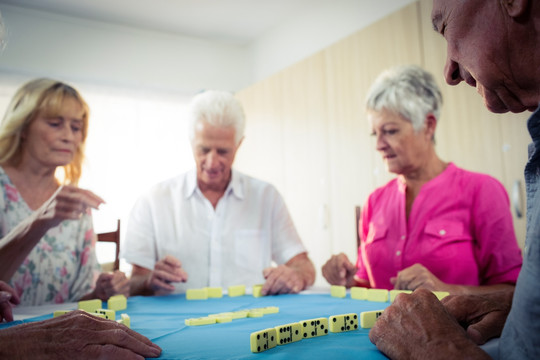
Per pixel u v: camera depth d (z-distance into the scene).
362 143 2.93
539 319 0.54
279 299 1.39
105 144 3.95
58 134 1.93
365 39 2.90
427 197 1.68
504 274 1.45
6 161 1.85
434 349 0.59
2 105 3.52
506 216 1.52
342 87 3.09
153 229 2.00
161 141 4.21
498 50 0.65
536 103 0.67
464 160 2.28
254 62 4.62
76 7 3.68
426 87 1.71
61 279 1.83
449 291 1.23
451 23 0.70
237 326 0.93
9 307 1.05
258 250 2.04
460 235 1.57
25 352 0.61
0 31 1.10
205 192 2.05
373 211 1.91
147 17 3.94
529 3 0.59
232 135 1.90
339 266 1.61
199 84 4.45
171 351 0.72
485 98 0.74
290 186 3.60
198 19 4.02
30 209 1.87
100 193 3.88
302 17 3.91
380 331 0.68
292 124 3.59
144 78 4.16
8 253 1.36
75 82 3.86
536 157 0.61
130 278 1.81
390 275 1.74
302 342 0.76
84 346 0.64
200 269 1.97
